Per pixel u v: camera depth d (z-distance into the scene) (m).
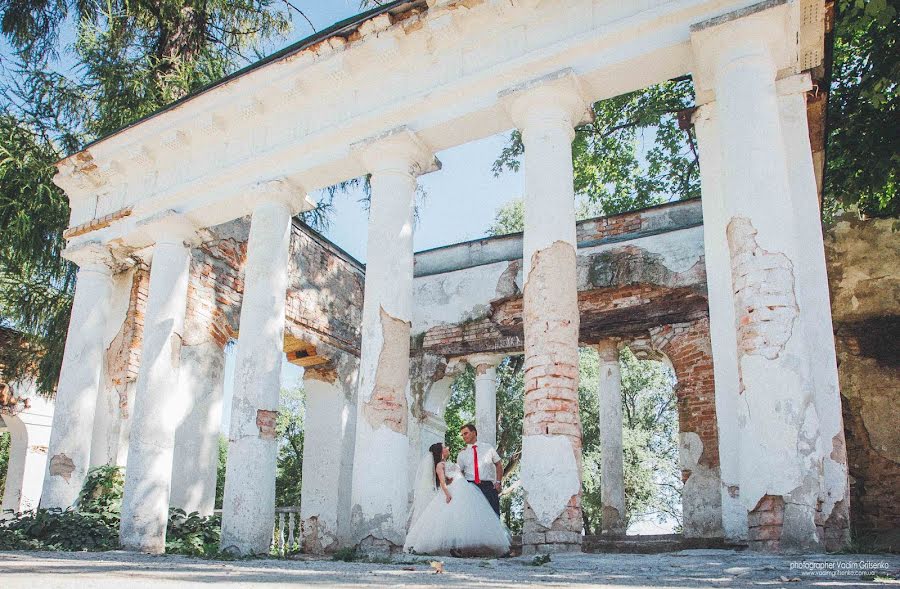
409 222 9.34
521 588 3.96
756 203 6.89
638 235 14.00
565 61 8.49
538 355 7.64
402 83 9.73
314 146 10.16
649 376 26.50
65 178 12.66
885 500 10.63
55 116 16.23
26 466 21.06
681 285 13.03
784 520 6.00
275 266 10.09
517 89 8.53
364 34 9.76
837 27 11.53
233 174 10.77
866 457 10.94
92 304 12.09
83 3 15.62
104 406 12.56
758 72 7.29
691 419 12.50
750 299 6.68
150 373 10.60
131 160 11.91
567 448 7.28
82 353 11.83
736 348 7.46
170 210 11.18
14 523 10.35
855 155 12.22
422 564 6.43
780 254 6.71
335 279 16.22
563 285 7.84
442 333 15.45
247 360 9.62
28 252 15.06
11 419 20.75
